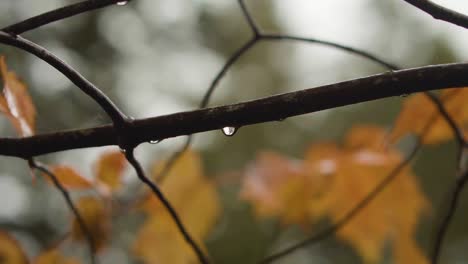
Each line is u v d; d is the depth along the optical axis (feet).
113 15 7.63
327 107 1.37
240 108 1.38
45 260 1.92
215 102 8.51
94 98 1.41
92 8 1.44
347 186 2.26
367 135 2.30
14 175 5.61
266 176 2.43
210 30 8.79
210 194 2.19
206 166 6.66
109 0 1.44
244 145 6.93
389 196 2.24
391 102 7.80
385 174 2.23
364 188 2.26
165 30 8.34
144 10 8.15
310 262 5.60
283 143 7.30
